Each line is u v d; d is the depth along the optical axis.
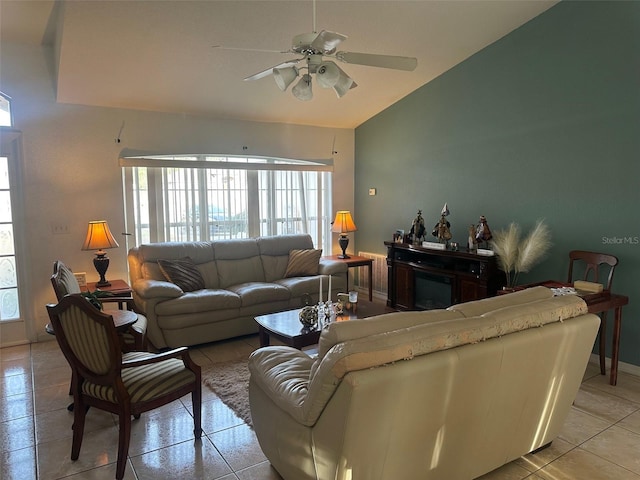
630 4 3.27
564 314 2.16
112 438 2.61
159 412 2.90
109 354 2.15
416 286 5.06
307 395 1.74
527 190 4.09
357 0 3.38
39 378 3.46
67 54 3.63
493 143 4.37
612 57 3.39
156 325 3.96
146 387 2.30
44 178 4.27
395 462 1.77
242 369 3.61
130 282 4.57
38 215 4.27
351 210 6.39
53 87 4.25
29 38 4.03
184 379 2.47
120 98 4.43
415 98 5.25
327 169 6.08
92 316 2.12
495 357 1.86
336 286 5.11
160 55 3.82
